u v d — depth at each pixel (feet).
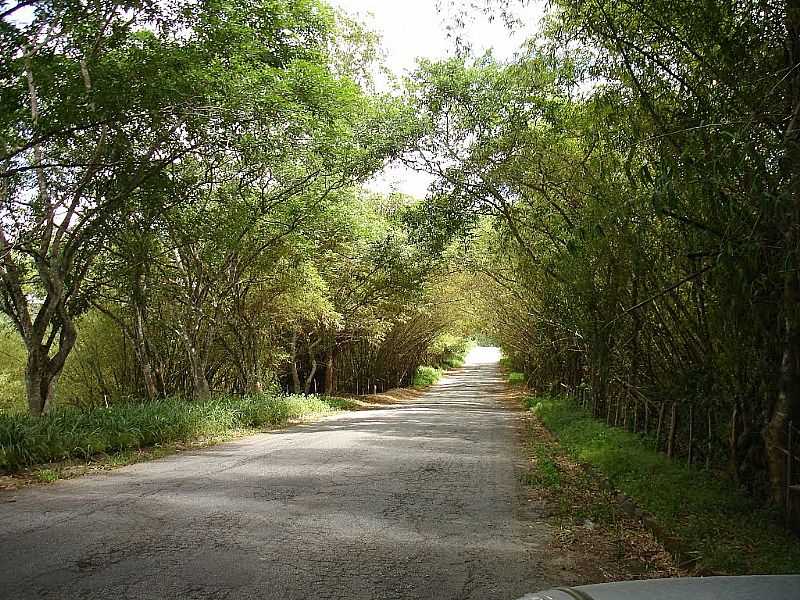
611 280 38.24
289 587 16.87
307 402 84.02
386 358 145.38
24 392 97.30
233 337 85.71
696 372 31.91
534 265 59.72
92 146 47.16
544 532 23.44
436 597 16.55
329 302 89.51
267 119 45.01
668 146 26.16
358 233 80.12
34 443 37.09
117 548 19.97
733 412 27.37
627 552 21.17
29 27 34.60
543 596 7.58
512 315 105.81
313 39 52.70
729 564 18.01
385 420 74.23
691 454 32.78
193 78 39.96
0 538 21.06
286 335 101.19
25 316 50.65
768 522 22.12
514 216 61.16
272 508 25.86
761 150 19.51
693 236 24.64
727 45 22.31
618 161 33.81
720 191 20.48
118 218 50.72
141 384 87.10
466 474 35.78
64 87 38.83
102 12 37.86
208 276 68.85
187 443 48.60
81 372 90.94
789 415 22.25
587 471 36.58
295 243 69.77
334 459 40.27
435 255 72.49
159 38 40.96
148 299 70.03
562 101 49.01
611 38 28.25
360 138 64.64
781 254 20.44
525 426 67.15
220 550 19.90
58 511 25.04
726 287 22.58
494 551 20.85
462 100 62.18
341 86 54.44
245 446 47.44
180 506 26.02
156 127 42.86
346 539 21.63
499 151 56.80
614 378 47.19
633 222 29.01
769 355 23.71
